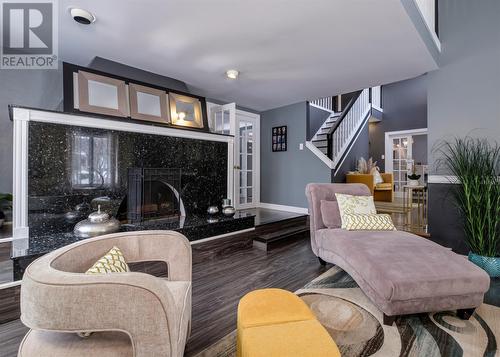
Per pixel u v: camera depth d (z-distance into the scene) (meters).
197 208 3.70
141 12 2.23
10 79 2.97
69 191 2.55
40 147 2.38
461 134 3.25
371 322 1.78
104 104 2.87
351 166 5.78
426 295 1.63
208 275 2.60
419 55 3.04
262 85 4.11
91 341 0.95
